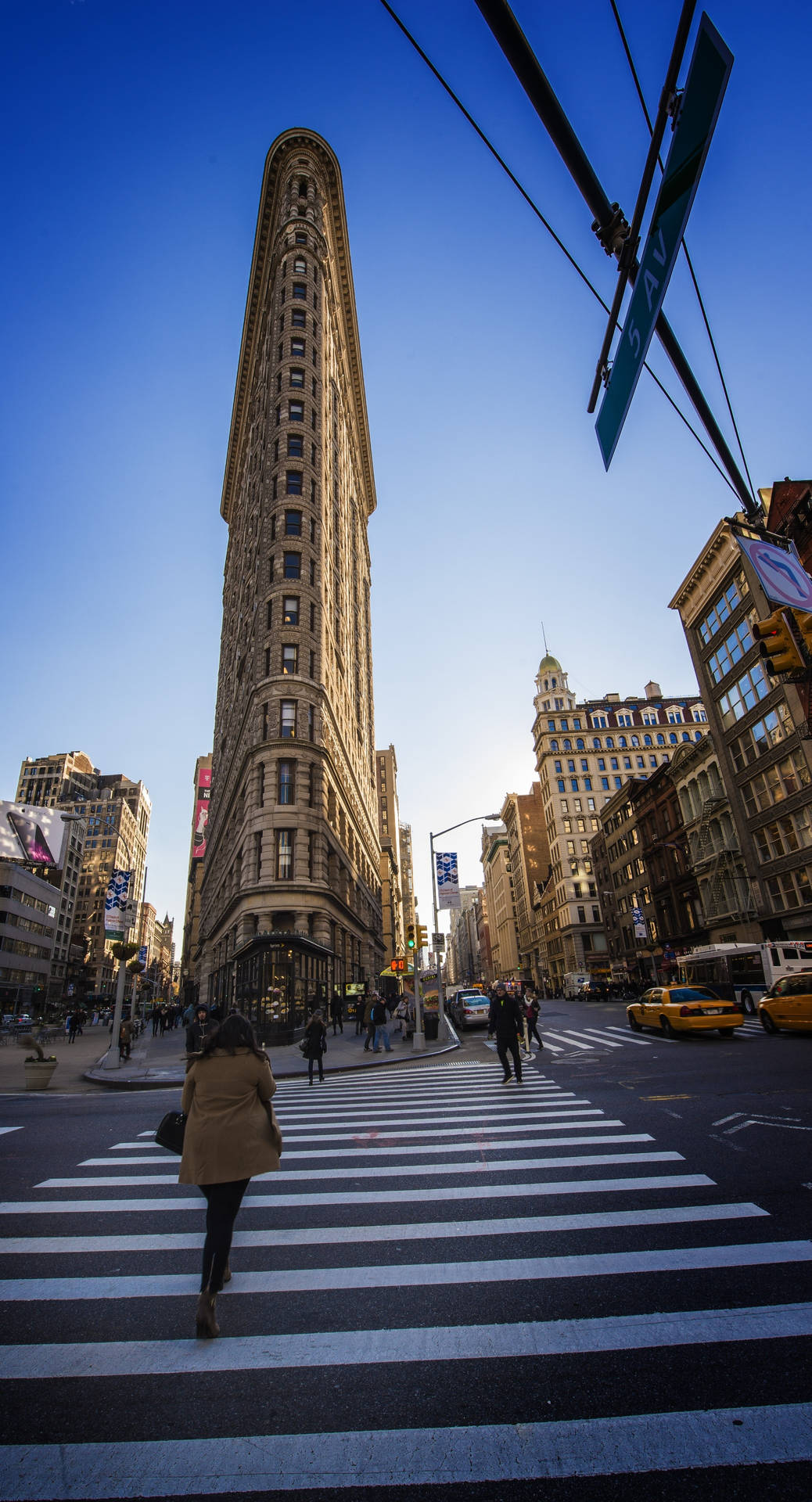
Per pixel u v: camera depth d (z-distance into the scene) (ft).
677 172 12.34
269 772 113.39
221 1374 11.51
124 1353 12.23
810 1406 10.00
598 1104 32.78
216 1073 14.07
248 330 213.87
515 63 12.35
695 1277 14.23
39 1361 12.01
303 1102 39.75
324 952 100.12
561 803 274.36
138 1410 10.52
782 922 114.42
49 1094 49.60
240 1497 8.70
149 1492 8.80
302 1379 11.27
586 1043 65.05
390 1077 50.83
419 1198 20.25
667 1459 9.08
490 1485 8.75
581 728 283.38
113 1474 9.12
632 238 14.32
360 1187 21.59
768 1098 31.37
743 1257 15.05
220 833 183.73
